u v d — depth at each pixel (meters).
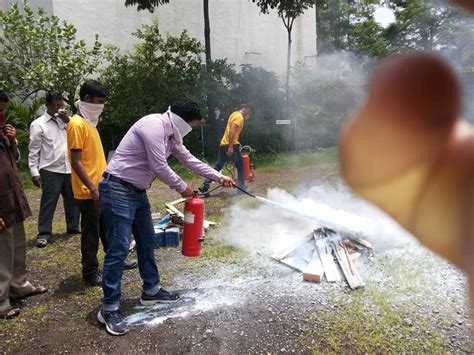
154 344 2.63
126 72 10.20
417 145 0.34
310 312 2.88
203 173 3.22
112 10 10.95
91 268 3.49
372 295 3.04
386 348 2.44
